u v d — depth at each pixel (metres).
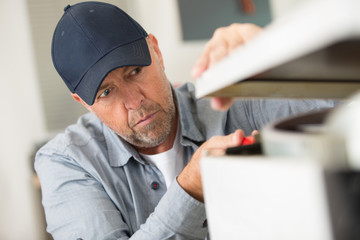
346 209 0.24
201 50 3.25
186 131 1.16
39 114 3.04
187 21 3.21
